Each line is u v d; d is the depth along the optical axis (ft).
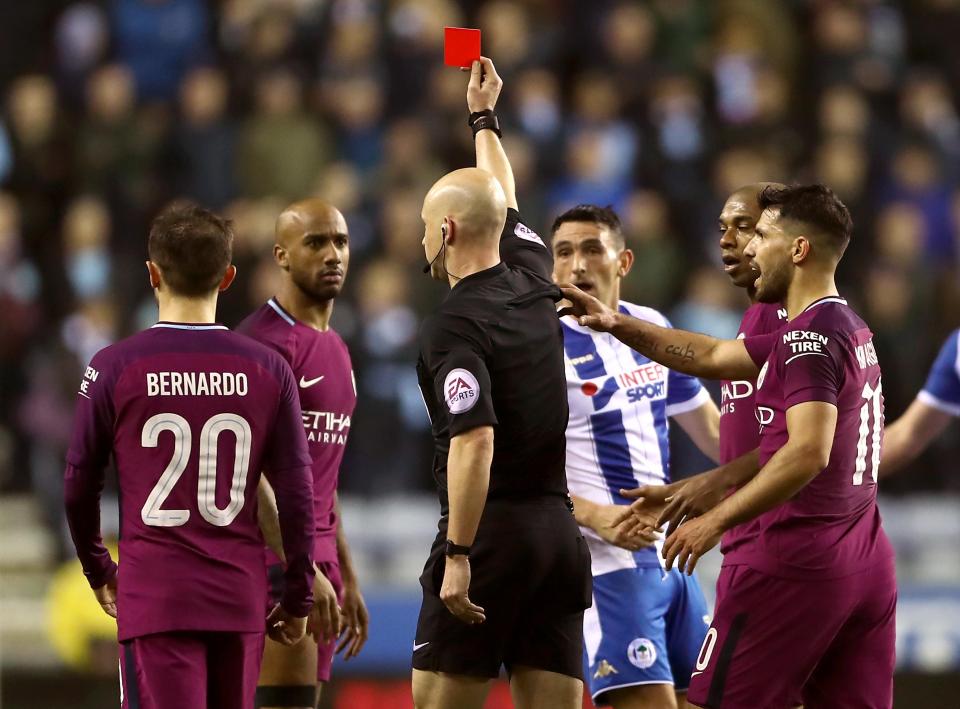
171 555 56.03
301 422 58.70
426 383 57.00
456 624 56.65
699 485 60.39
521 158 140.77
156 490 56.18
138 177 141.38
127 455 56.44
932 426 75.41
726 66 161.27
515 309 56.80
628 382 71.05
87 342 125.49
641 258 136.05
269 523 62.80
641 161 148.87
